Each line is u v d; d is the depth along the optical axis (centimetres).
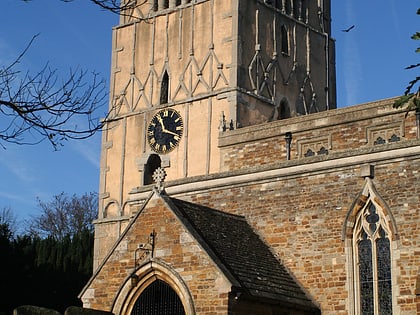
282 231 2806
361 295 2611
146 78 4788
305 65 4922
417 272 2498
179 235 2489
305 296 2673
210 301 2369
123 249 2602
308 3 5072
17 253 4394
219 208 2978
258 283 2480
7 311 4197
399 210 2572
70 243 5009
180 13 4753
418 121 3138
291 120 3528
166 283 2500
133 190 3203
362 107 3303
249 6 4619
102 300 2597
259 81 4569
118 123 4806
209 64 4553
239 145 3678
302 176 2803
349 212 2670
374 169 2650
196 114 4519
